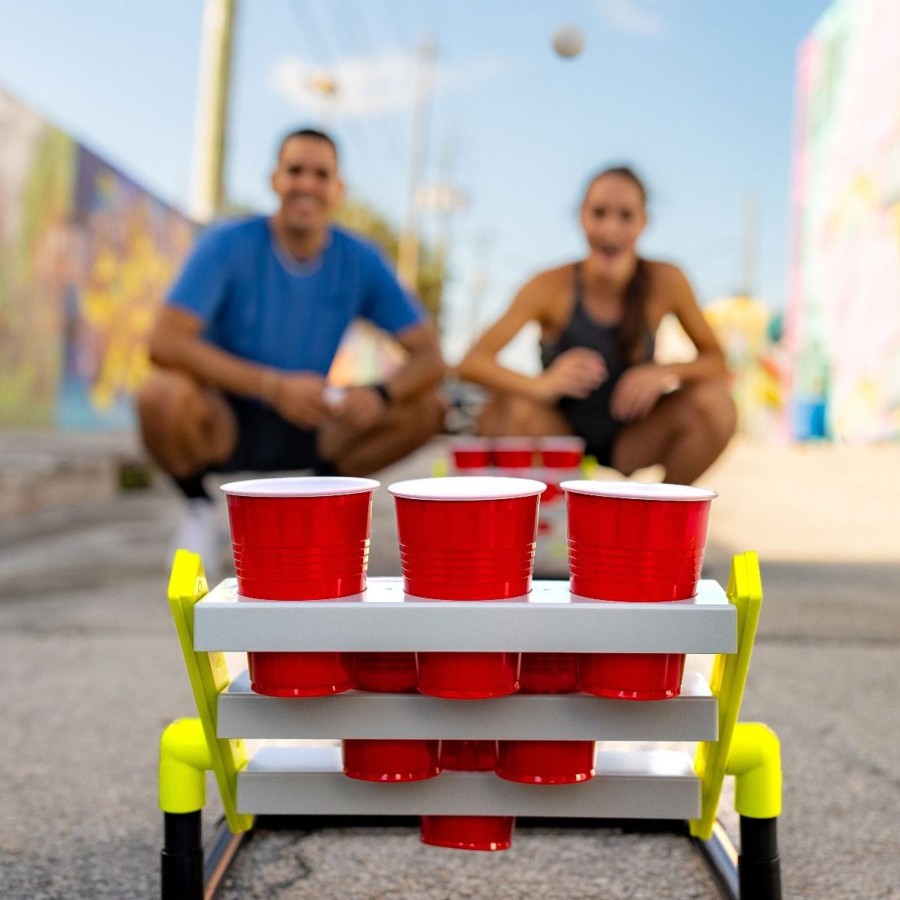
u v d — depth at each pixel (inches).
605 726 38.1
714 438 123.4
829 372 618.2
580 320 124.9
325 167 125.4
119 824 57.6
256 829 56.0
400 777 39.4
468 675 37.0
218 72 401.7
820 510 234.7
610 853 53.4
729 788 62.4
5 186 362.3
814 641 101.6
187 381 127.9
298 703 38.6
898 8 504.1
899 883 50.1
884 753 68.9
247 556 37.7
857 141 564.7
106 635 104.4
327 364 136.2
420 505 37.3
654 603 36.8
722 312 845.8
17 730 74.1
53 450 293.9
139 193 496.1
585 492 37.5
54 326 408.2
